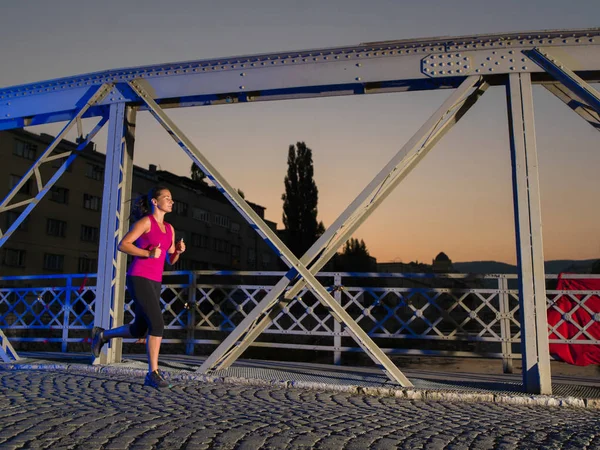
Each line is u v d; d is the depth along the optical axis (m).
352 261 67.75
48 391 5.11
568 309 7.34
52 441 3.33
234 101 6.88
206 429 3.69
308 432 3.69
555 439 3.66
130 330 5.97
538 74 5.92
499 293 7.55
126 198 7.07
